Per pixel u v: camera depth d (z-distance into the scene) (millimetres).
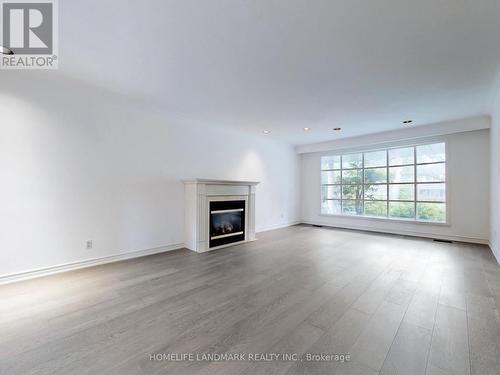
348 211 6902
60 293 2627
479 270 3332
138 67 2732
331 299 2486
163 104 3908
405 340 1817
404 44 2262
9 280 2889
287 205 7262
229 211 4883
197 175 4879
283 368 1540
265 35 2139
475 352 1680
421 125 5113
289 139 6582
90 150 3510
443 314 2193
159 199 4289
